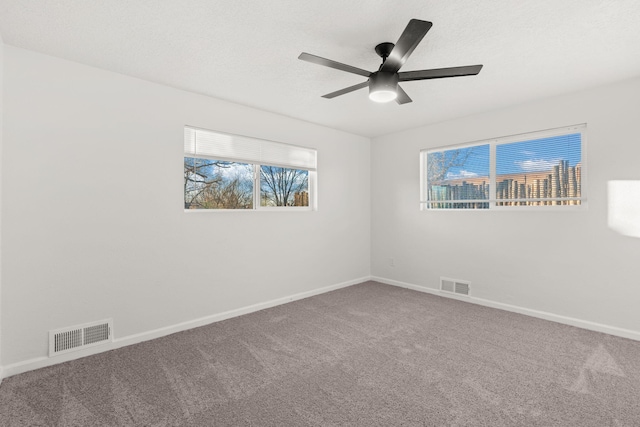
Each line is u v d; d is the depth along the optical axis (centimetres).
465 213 383
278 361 233
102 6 174
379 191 481
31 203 221
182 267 294
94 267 247
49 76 228
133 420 168
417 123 409
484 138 364
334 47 219
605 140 285
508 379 208
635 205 271
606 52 226
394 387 199
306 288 404
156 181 278
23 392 193
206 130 310
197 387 199
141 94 270
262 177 407
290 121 383
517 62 241
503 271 352
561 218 311
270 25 193
